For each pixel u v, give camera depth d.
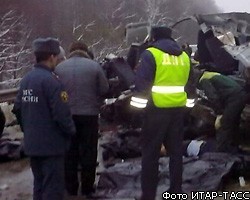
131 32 10.93
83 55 6.30
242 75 7.90
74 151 6.28
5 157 8.34
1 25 39.88
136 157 7.91
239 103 7.48
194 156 7.15
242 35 8.67
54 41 5.17
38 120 5.04
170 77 5.36
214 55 8.08
